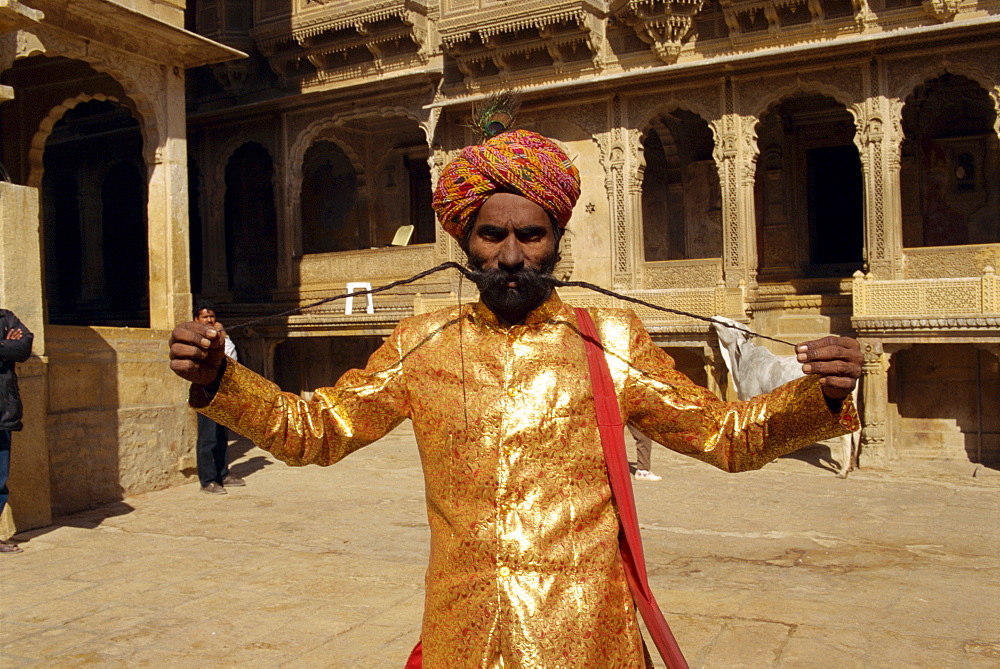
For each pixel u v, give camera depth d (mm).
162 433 9688
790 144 15094
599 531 1744
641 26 13109
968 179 13625
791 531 7266
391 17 14812
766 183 15273
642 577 1766
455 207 1865
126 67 9461
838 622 4805
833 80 12242
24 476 7527
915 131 13930
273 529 7512
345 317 14773
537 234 1834
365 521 7848
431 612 1769
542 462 1742
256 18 16125
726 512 8070
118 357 9109
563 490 1736
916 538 6996
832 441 11141
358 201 18609
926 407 11703
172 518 8031
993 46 11258
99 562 6410
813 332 12586
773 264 15242
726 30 12914
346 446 1853
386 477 10469
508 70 14438
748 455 1772
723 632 4637
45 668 4285
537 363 1809
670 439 1856
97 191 19156
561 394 1786
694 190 15523
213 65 16375
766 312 12742
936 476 10195
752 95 12758
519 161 1804
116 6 8609
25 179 10211
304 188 19375
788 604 5156
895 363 11773
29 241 7551
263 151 18766
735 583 5660
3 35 7875
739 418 1783
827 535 7109
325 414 1829
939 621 4828
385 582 5754
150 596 5484
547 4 13461
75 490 8438
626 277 13617
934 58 11625
